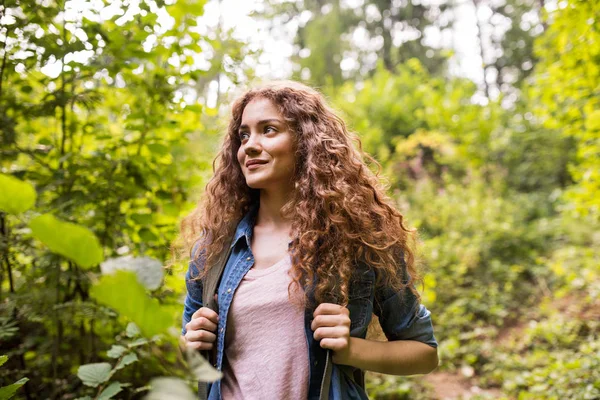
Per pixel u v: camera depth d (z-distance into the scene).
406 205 7.13
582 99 3.91
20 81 2.08
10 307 1.88
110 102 2.48
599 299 4.85
